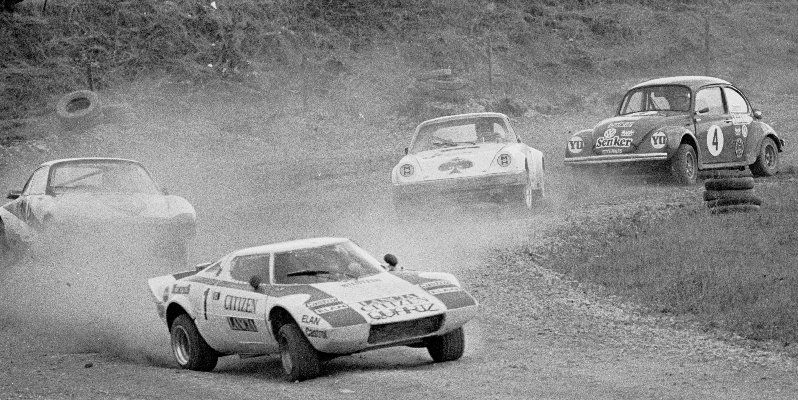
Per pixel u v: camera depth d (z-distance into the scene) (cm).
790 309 3912
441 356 3419
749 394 2819
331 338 3111
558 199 6881
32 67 12912
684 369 3200
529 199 6206
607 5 16775
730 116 7394
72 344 4316
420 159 6162
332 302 3209
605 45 15325
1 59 12988
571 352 3550
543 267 5006
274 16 14762
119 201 5375
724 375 3094
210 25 14125
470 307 3344
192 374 3541
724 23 16462
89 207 5238
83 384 3394
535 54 14625
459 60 14012
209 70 13188
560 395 2841
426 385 3011
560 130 11206
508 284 4719
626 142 6962
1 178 9962
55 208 5191
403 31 14838
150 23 13962
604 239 5544
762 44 15812
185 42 13775
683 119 7075
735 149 7369
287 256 3472
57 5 14100
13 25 13550
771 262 4822
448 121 6488
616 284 4597
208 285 3591
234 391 3111
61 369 3741
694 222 5778
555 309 4269
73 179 5534
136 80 12900
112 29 13850
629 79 14050
